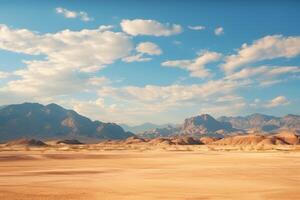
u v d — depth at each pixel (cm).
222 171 4669
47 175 4181
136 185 3278
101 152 10875
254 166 5481
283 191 2936
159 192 2877
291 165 5653
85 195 2717
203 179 3784
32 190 2939
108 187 3136
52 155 8006
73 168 5203
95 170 4869
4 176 4059
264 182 3519
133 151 12225
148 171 4722
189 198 2606
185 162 6569
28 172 4556
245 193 2839
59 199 2550
